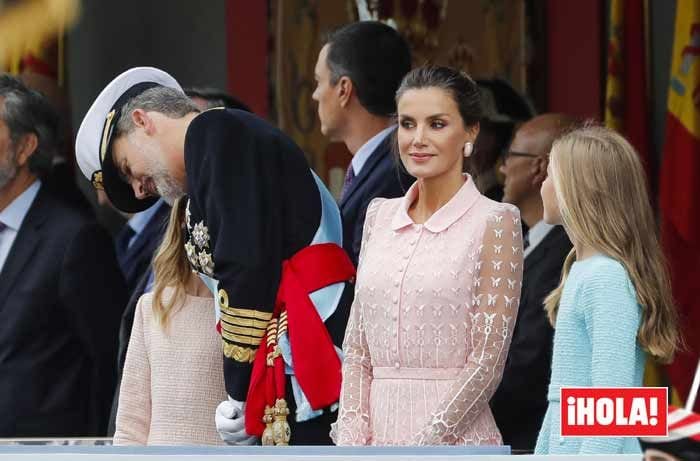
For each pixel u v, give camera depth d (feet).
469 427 57.11
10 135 84.84
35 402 81.97
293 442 61.67
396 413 58.08
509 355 71.36
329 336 61.87
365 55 75.20
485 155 81.82
